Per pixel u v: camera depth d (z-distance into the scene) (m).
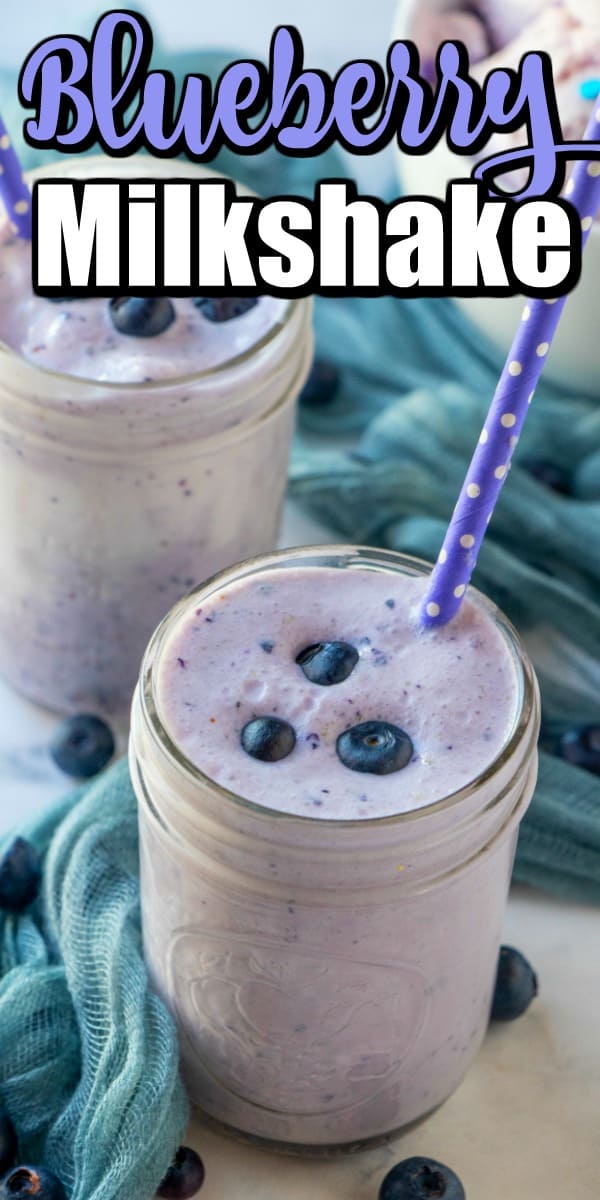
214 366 0.53
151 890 0.47
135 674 0.59
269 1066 0.47
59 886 0.53
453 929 0.45
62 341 0.55
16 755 0.60
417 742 0.44
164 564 0.57
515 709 0.45
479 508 0.44
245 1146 0.51
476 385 0.66
